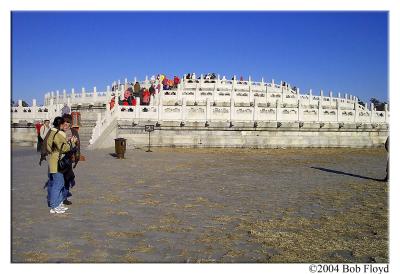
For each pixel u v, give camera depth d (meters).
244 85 48.31
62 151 9.60
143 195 11.98
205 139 31.97
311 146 34.56
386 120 39.03
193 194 12.37
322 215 9.88
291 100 43.59
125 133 30.83
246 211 10.18
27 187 12.82
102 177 15.55
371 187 14.29
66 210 9.83
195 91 39.84
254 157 26.14
